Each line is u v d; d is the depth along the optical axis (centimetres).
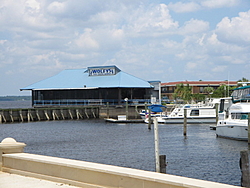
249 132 3291
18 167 1359
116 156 2828
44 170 1267
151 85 8131
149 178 966
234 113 3684
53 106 8144
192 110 5550
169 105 7838
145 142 3650
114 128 5341
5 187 1174
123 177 1030
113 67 8244
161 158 1557
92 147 3384
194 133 4328
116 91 7831
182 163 2492
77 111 7669
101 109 7775
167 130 4756
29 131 5156
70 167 1179
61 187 1156
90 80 8269
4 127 5844
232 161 2542
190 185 877
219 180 2045
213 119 5500
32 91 8375
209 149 3080
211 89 11131
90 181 1123
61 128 5547
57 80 8575
